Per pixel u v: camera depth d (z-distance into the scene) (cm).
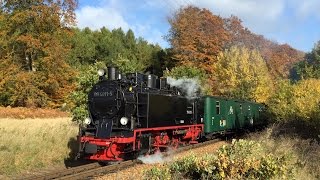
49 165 1450
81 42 6153
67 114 3806
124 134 1419
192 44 4962
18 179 1118
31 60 4244
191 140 2038
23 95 4038
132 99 1469
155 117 1588
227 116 2530
